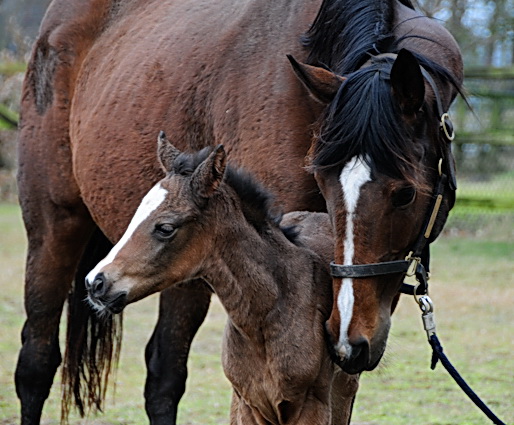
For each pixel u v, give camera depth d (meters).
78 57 9.27
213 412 10.07
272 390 6.31
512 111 23.95
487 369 11.73
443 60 6.98
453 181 6.36
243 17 7.75
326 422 6.39
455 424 9.43
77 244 9.27
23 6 36.53
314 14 7.31
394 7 7.16
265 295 6.26
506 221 23.39
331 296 6.54
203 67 7.77
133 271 5.87
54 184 9.15
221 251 6.23
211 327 14.34
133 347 13.14
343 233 5.81
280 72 7.13
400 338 13.41
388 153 5.78
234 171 6.40
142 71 8.30
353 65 6.64
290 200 6.92
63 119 9.22
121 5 9.23
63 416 9.21
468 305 15.59
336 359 5.87
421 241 6.15
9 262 19.86
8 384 11.40
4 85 29.44
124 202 8.25
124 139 8.21
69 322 9.24
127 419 9.95
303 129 6.88
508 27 26.94
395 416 9.77
